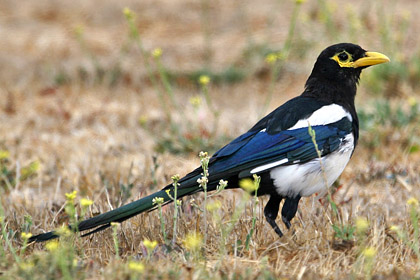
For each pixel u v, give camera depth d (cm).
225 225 870
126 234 855
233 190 1094
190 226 871
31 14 2458
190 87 1852
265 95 1792
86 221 782
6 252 804
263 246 812
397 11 2178
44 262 686
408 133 1369
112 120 1532
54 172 1212
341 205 976
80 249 802
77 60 1994
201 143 1347
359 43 1903
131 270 680
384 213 963
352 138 923
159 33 2252
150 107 1647
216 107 1684
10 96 1656
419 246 824
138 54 2062
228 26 2258
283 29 2147
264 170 864
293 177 877
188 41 2164
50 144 1383
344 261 756
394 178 1170
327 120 907
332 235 811
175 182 779
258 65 1933
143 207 795
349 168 1245
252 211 897
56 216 935
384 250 791
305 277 711
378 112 1433
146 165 1213
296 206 894
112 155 1320
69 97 1703
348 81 966
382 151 1310
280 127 890
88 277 700
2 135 1430
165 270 703
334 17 2145
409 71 1681
